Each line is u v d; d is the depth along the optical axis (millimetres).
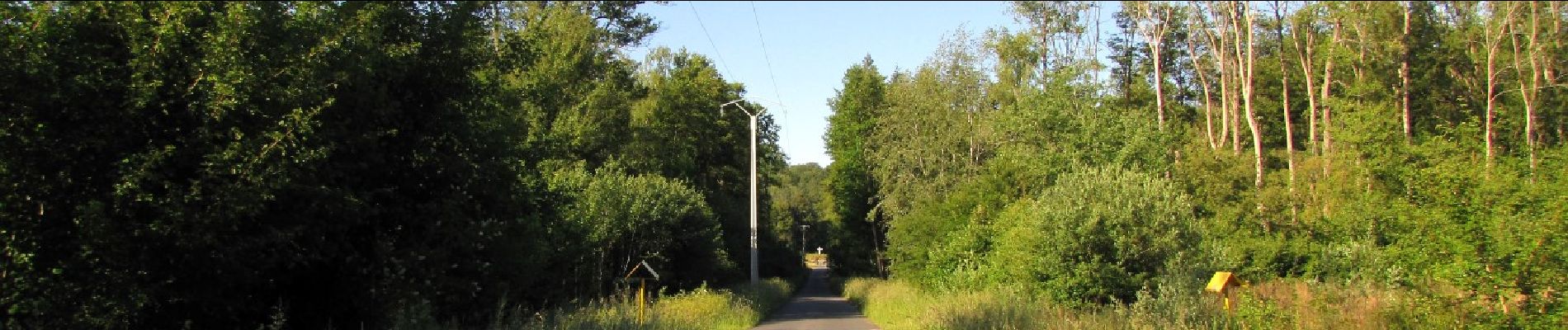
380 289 11633
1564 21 35719
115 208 8406
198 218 8539
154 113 8789
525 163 13820
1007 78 37469
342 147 10227
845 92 59656
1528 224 9156
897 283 38875
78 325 8422
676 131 44188
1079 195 19672
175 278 9141
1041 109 30234
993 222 27812
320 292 11984
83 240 8305
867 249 61312
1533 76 34469
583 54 30484
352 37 10312
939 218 32938
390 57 10875
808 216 114562
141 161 8500
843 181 59844
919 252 33469
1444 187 10336
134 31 8578
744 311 24922
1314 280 20641
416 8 12133
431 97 12367
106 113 8492
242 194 8641
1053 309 18359
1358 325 11180
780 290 40000
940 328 18500
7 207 8125
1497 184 9656
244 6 8977
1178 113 49000
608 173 27672
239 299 10258
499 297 15273
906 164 40438
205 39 8914
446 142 12461
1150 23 38312
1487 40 35906
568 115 28359
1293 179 27250
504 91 13484
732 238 44938
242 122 9039
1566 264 8875
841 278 62781
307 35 9617
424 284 11938
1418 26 38188
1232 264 20906
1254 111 43688
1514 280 9141
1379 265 19516
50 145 8211
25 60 8008
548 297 20438
